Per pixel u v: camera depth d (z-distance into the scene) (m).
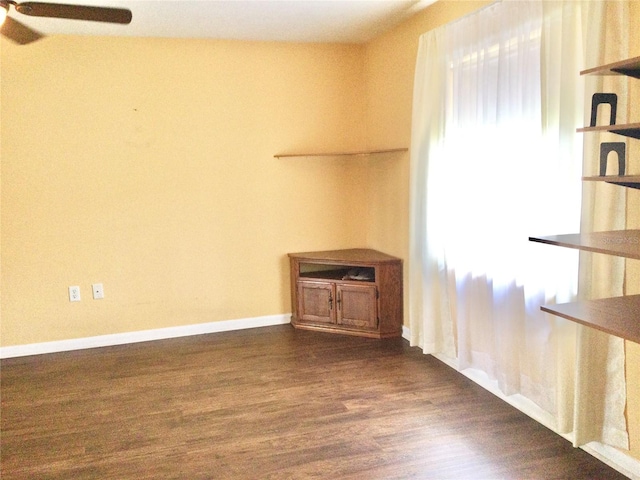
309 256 4.25
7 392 3.20
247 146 4.25
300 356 3.69
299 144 4.37
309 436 2.57
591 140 2.13
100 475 2.29
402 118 3.85
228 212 4.26
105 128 3.89
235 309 4.38
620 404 2.21
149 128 3.99
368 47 4.34
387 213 4.21
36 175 3.78
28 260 3.83
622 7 2.02
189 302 4.25
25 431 2.70
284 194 4.39
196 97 4.07
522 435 2.54
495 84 2.74
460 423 2.67
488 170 2.82
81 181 3.88
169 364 3.61
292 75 4.29
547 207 2.45
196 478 2.25
